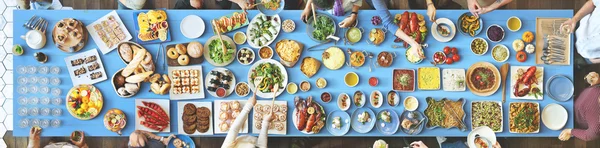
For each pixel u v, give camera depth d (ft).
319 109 11.54
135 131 11.11
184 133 11.61
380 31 11.44
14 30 11.44
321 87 11.53
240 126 10.05
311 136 12.46
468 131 11.64
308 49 11.54
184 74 11.46
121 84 11.46
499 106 11.60
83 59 11.47
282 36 11.55
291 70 11.55
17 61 11.47
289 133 11.65
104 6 13.70
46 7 12.28
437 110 11.58
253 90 11.48
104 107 11.57
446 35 11.45
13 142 13.70
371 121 11.62
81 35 11.25
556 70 11.64
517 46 11.54
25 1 12.22
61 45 11.29
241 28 11.53
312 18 11.49
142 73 11.25
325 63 11.46
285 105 11.55
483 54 11.55
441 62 11.50
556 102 11.66
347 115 11.63
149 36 11.37
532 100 11.68
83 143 11.62
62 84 11.53
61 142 11.96
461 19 11.55
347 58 11.54
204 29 11.46
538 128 11.64
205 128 11.56
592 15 10.19
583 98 11.44
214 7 13.60
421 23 11.41
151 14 11.40
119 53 11.41
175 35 11.50
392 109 11.62
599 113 10.98
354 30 11.52
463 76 11.55
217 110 11.59
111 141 13.55
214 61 11.41
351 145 13.55
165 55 11.50
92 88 11.48
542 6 13.67
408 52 11.50
